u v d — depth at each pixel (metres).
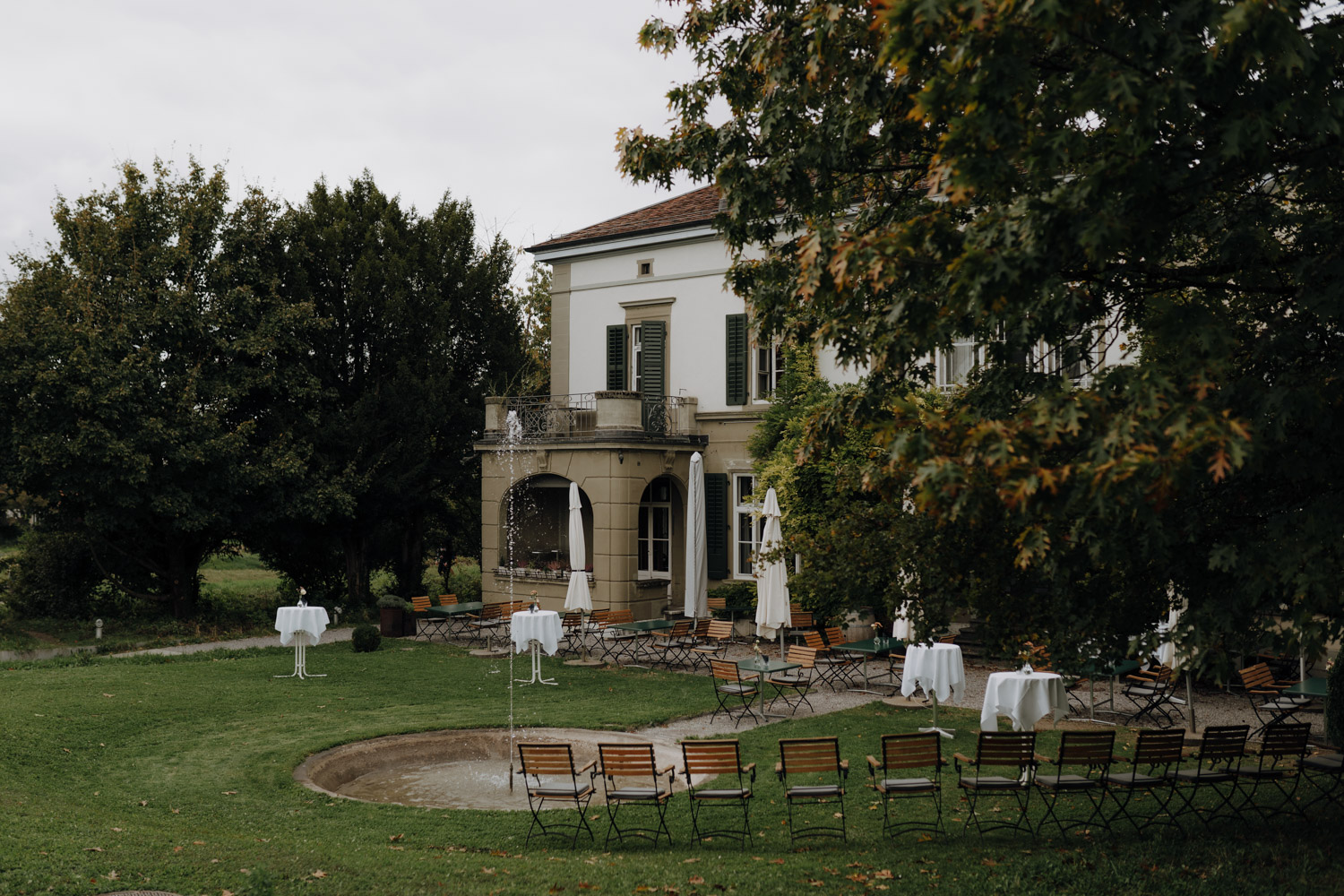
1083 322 6.61
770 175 8.68
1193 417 4.86
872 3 6.19
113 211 22.30
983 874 7.34
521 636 16.34
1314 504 5.44
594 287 25.05
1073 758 8.92
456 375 27.11
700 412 23.16
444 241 26.64
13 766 10.59
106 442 20.20
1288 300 6.57
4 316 20.52
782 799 10.10
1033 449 5.18
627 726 13.28
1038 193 5.89
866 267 5.88
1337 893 6.62
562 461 22.31
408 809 9.87
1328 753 11.56
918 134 7.87
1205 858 7.70
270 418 23.88
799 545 8.81
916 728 13.09
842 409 7.97
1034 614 6.98
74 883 6.40
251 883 6.57
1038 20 4.75
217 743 12.32
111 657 18.91
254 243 23.55
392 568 28.67
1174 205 5.77
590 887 7.07
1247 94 5.20
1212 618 5.84
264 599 27.41
